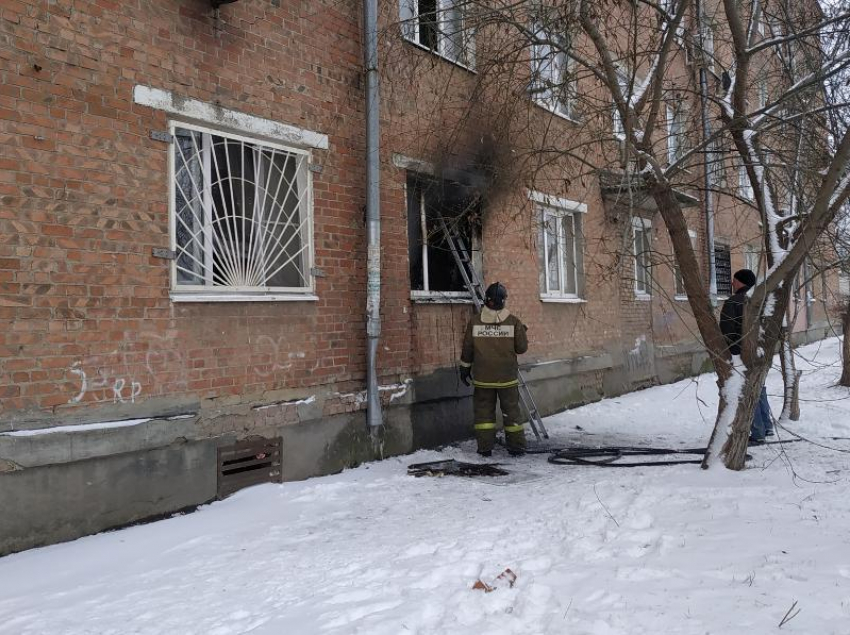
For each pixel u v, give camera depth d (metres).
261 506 5.27
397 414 7.23
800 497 4.73
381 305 7.03
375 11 6.80
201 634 3.05
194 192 5.46
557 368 10.01
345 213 6.68
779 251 5.43
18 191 4.28
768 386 12.27
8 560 4.07
